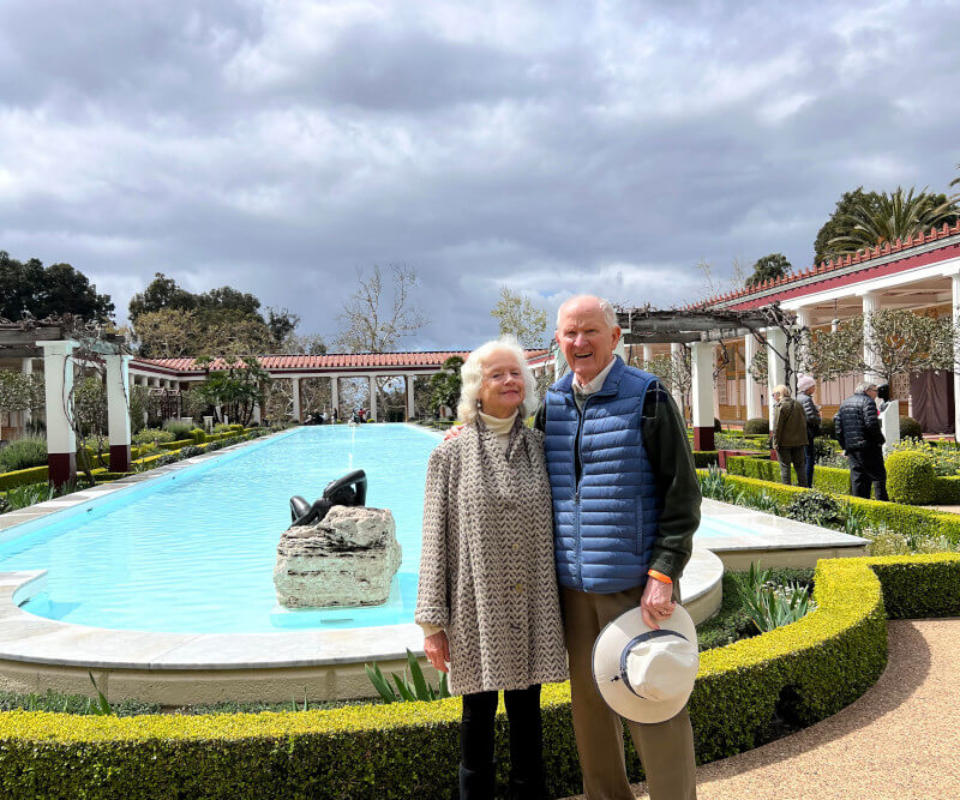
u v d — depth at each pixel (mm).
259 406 35812
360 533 4957
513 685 2205
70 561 6758
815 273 17234
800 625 3615
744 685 3023
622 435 2186
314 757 2570
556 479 2307
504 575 2238
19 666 3518
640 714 2074
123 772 2506
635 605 2195
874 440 8141
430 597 2264
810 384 9609
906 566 4820
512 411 2381
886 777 2660
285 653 3414
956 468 10086
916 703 3357
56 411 12141
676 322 12984
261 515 9344
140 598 5402
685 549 2104
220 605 5152
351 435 26984
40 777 2510
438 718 2670
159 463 15297
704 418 14664
